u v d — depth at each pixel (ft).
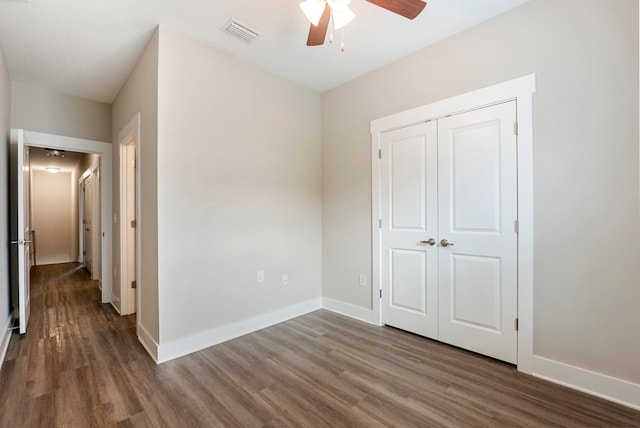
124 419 5.41
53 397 6.03
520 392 6.24
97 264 16.69
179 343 7.91
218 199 8.81
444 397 6.09
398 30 8.02
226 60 9.02
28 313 10.43
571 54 6.43
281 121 10.59
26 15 7.09
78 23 7.45
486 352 7.74
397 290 9.67
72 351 8.08
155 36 7.81
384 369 7.20
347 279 11.07
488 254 7.67
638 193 5.74
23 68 9.60
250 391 6.30
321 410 5.70
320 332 9.50
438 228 8.64
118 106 11.56
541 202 6.82
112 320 10.52
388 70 9.76
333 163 11.56
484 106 7.69
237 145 9.29
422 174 8.98
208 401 5.95
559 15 6.57
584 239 6.30
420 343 8.64
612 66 5.98
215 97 8.75
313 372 7.07
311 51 9.01
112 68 9.67
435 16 7.47
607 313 6.05
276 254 10.36
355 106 10.78
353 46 8.76
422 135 8.96
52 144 11.32
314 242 11.74
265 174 10.07
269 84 10.21
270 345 8.55
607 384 6.02
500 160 7.44
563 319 6.55
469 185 8.00
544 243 6.79
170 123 7.82
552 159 6.67
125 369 7.16
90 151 12.23
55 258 23.94
